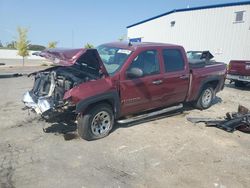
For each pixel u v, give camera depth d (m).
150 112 6.41
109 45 6.41
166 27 26.31
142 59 5.78
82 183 3.74
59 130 5.73
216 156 4.79
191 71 7.00
